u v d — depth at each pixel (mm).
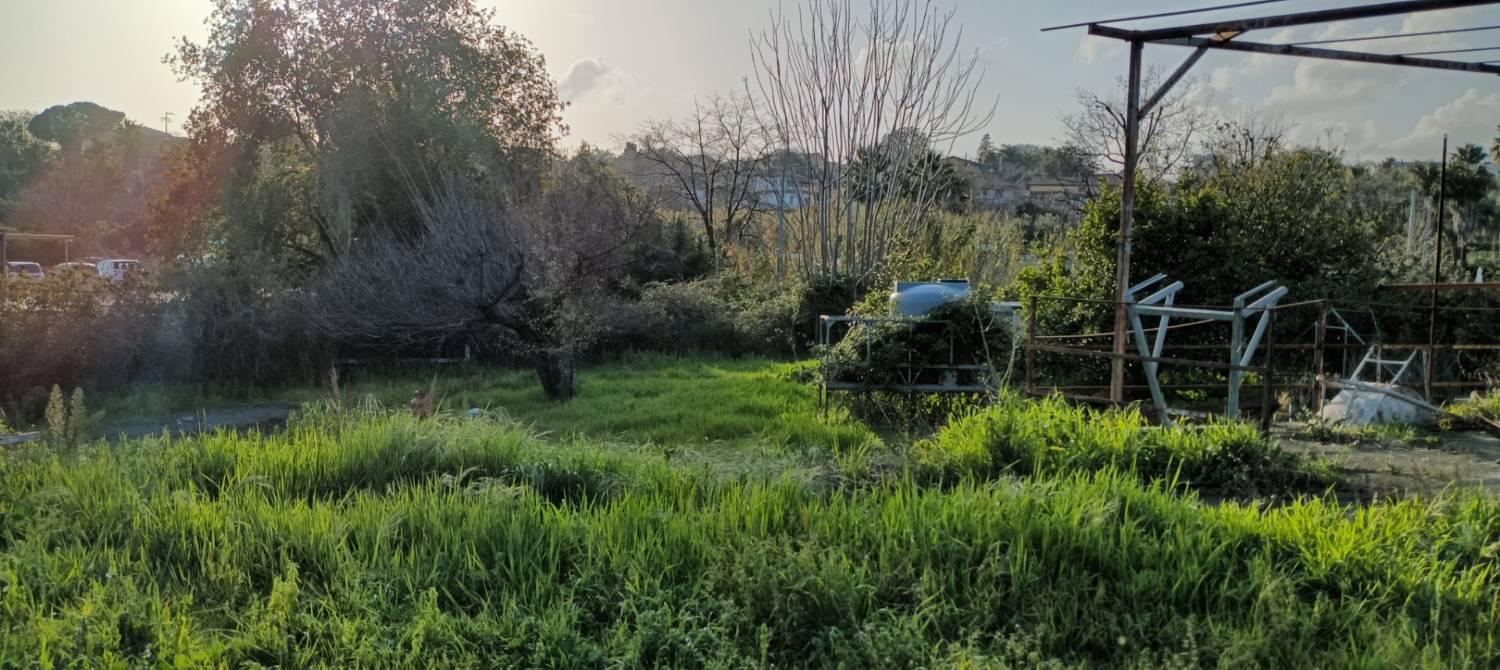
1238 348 8484
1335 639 4121
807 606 4418
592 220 17734
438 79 23234
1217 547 4852
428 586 4785
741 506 5598
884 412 12211
